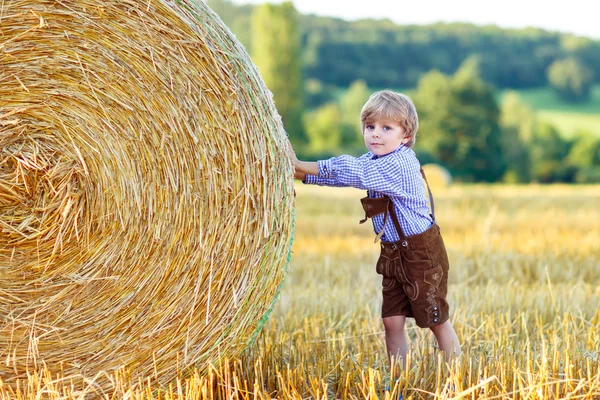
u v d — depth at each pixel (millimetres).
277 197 3691
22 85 3559
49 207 3646
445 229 11516
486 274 7309
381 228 4219
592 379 3760
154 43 3531
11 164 3670
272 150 3660
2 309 3648
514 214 13898
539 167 42500
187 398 3477
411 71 63344
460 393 3371
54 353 3664
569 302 5715
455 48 63750
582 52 61406
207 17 3566
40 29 3527
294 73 44500
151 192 3609
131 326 3668
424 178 4352
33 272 3660
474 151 41812
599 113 56938
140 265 3646
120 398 3623
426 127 42344
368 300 5852
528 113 45438
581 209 14578
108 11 3518
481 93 42406
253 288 3701
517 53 62812
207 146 3574
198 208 3602
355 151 40906
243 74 3604
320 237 10867
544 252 8453
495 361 3967
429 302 4184
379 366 4230
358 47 63469
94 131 3613
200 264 3631
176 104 3557
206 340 3703
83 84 3580
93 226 3664
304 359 4234
